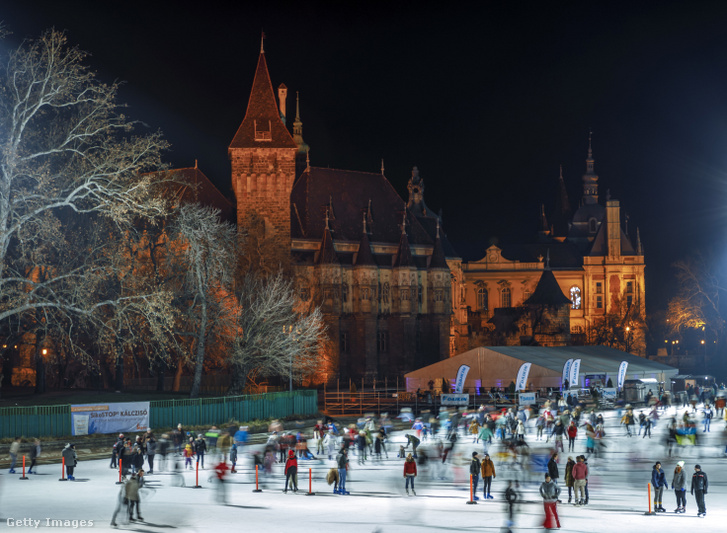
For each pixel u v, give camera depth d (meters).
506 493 38.75
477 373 107.00
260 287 117.44
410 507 43.84
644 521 40.56
